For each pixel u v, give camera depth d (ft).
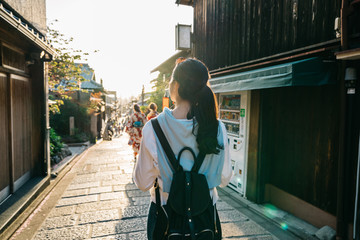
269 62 13.53
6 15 9.25
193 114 3.56
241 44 17.24
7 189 14.01
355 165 9.48
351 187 9.66
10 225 11.49
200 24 24.72
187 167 3.50
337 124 10.73
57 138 27.91
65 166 24.49
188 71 3.57
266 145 14.88
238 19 17.62
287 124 13.76
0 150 13.20
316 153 11.91
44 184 17.06
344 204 9.75
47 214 13.24
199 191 3.38
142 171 3.62
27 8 15.64
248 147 15.66
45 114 18.39
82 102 51.85
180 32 25.29
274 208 14.25
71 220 12.44
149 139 3.51
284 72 9.97
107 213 13.28
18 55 15.79
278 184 14.49
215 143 3.45
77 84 35.29
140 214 13.16
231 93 17.83
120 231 11.34
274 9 13.76
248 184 15.62
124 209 13.82
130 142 23.63
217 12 20.89
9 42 14.19
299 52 11.83
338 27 9.39
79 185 18.39
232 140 17.47
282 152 14.15
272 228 12.08
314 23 11.04
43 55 17.65
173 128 3.48
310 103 12.20
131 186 18.01
